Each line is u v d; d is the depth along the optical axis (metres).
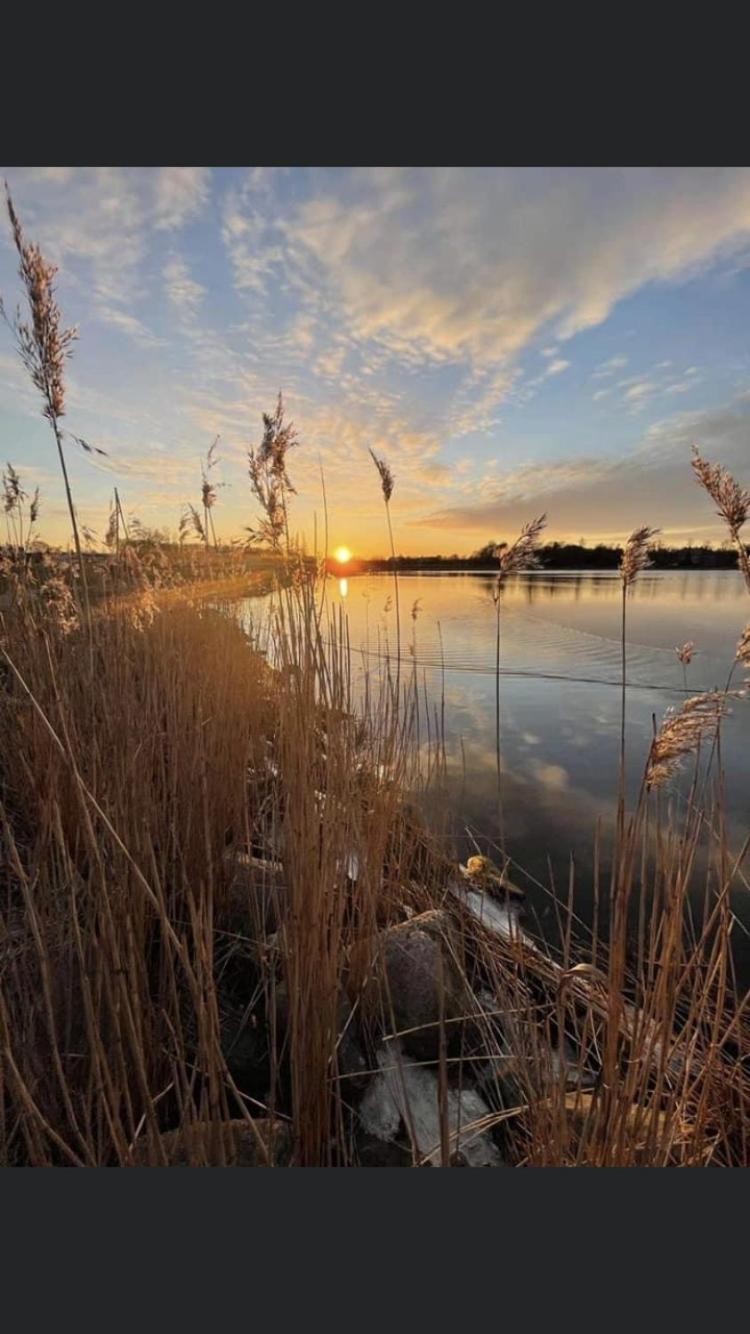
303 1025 1.62
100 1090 1.31
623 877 1.44
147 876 1.97
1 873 2.20
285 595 2.53
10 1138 1.35
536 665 8.95
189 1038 1.97
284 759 2.41
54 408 1.88
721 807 1.55
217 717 2.83
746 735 5.73
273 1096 1.55
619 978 1.45
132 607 2.81
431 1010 2.15
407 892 2.78
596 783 4.98
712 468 1.61
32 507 3.07
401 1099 1.99
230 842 2.84
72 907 1.32
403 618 13.45
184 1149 1.51
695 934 2.94
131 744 2.22
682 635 10.30
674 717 1.52
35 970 1.79
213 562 3.62
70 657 2.62
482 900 3.17
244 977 2.31
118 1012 1.42
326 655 2.64
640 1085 1.57
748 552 1.58
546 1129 1.58
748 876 3.38
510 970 2.51
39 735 2.44
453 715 6.74
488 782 5.00
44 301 1.75
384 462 3.02
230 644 3.41
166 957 1.83
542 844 4.02
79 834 2.10
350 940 2.22
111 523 2.91
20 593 2.85
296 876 1.73
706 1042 1.86
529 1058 1.86
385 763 3.04
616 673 8.38
